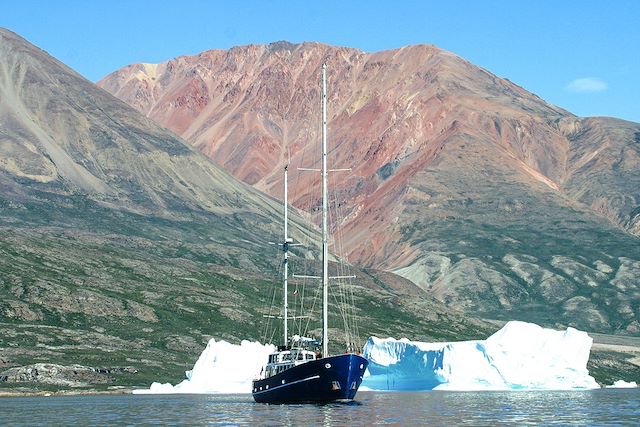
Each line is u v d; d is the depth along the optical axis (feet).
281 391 584.81
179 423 507.30
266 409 570.87
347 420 504.84
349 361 547.49
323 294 572.10
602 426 490.49
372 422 496.64
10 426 504.43
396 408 595.47
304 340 612.29
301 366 564.30
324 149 587.27
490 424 497.46
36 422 524.52
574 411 584.81
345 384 550.36
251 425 482.28
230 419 519.19
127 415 565.12
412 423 496.64
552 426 488.44
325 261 574.97
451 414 554.87
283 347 607.37
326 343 568.41
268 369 599.98
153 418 540.93
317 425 479.41
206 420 518.78
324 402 571.69
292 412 545.85
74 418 549.13
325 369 552.82
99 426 498.69
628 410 593.01
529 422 508.94
